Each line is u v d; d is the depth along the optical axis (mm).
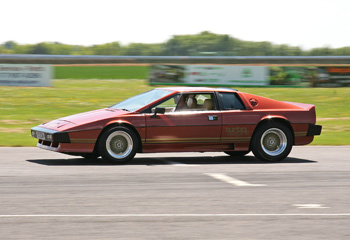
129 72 154125
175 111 29109
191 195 20656
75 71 154750
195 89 30000
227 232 15398
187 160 30703
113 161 28188
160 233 15180
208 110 29609
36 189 21422
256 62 169375
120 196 20312
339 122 62375
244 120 29875
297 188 22438
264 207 18734
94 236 14805
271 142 30391
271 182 23766
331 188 22531
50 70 98125
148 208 18344
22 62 165625
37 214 17266
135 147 28469
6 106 73188
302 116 30797
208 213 17703
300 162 30391
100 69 164500
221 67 97062
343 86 99875
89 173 25375
